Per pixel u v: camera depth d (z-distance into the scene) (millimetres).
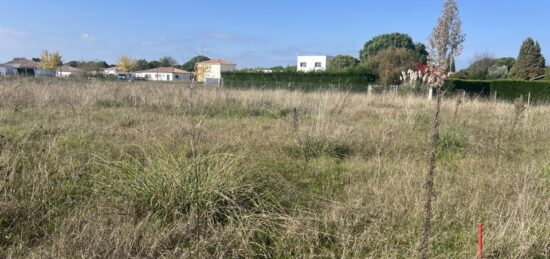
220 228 3084
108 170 4027
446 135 6875
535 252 3070
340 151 5992
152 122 7727
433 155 2652
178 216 3277
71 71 64000
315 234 3088
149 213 3154
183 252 2734
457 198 3965
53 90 10984
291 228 3096
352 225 3264
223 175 3664
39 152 4324
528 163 5512
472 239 3146
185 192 3400
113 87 12430
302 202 3809
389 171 4867
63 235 2762
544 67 41844
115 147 5191
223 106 10703
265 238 3123
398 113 9758
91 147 5047
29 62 71125
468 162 5555
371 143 6328
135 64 72062
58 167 4012
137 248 2727
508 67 57781
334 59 54344
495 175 4812
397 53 32625
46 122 6719
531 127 8523
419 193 3916
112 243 2691
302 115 9430
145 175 3578
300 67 64688
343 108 10180
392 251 2959
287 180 4375
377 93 16594
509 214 3506
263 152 5492
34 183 3449
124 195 3410
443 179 4547
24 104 9430
